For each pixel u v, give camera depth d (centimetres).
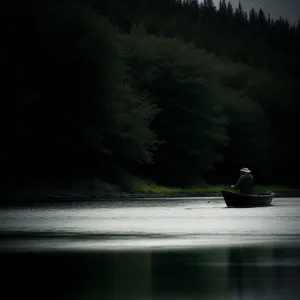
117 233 6297
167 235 6081
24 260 4406
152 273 3881
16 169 14762
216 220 7988
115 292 3309
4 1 15050
